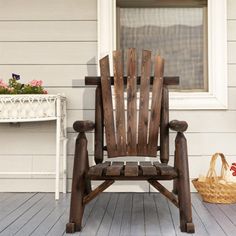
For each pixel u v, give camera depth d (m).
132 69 2.18
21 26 2.60
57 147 2.29
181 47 2.60
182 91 2.61
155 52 2.61
